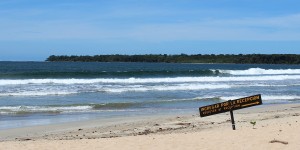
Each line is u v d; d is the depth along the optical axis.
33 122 18.27
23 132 15.79
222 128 14.23
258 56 182.00
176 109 23.14
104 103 25.19
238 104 12.65
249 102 12.61
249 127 13.25
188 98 28.81
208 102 26.62
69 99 27.72
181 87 36.75
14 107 22.86
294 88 38.44
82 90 33.47
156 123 17.59
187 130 14.91
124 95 30.64
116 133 14.98
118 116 20.20
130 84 40.19
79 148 10.30
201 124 16.67
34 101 26.28
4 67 96.50
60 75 51.66
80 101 26.66
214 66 134.00
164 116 19.95
